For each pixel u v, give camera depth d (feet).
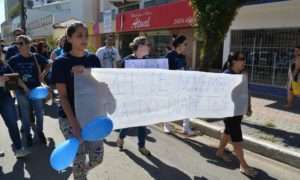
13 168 15.57
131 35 78.18
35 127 20.56
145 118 12.72
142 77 12.39
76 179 10.68
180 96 13.92
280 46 41.39
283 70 41.24
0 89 16.06
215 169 15.75
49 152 17.78
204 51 26.91
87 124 9.45
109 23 53.52
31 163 16.19
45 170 15.35
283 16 40.29
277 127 22.67
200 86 14.51
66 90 9.89
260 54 43.98
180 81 13.80
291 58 40.16
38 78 18.29
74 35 9.78
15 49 23.17
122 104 11.91
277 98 34.83
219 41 26.40
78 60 10.14
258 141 18.66
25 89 17.54
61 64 9.83
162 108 13.33
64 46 10.23
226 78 15.11
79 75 9.82
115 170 15.30
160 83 13.10
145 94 12.60
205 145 19.57
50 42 65.72
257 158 17.58
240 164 15.56
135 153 17.70
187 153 17.99
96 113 10.51
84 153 10.53
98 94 10.64
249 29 44.78
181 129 23.13
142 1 78.64
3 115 16.52
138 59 17.15
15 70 17.57
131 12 64.49
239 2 25.64
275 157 17.46
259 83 44.29
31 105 19.01
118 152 17.80
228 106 15.20
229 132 15.39
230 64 15.61
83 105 10.11
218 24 25.46
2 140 19.85
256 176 15.03
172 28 54.24
